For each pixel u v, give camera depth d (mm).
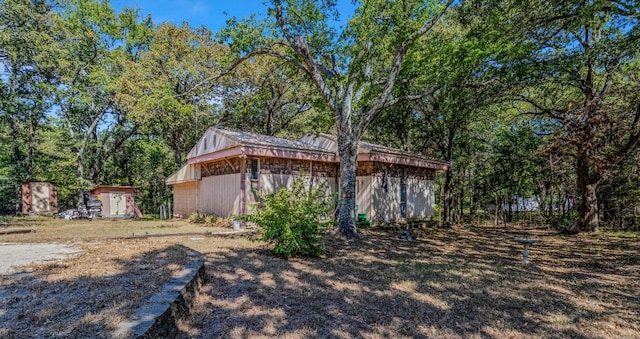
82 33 18172
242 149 10602
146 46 20438
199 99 17891
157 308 2742
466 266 5953
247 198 11211
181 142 21828
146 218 16672
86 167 21141
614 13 7398
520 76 9523
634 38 6781
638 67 9203
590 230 11469
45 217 17156
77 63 18141
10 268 4238
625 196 12773
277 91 19531
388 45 8820
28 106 18547
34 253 5402
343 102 9383
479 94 11039
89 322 2445
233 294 4008
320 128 12766
